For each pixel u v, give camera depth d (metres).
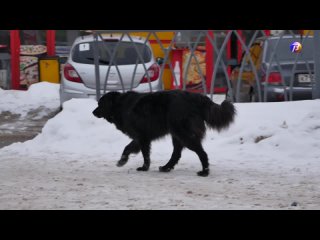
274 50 15.96
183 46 25.73
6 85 26.52
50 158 12.85
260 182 9.98
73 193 9.23
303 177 10.32
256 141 12.97
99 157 12.88
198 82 26.17
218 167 11.47
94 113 11.66
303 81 16.59
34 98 22.70
